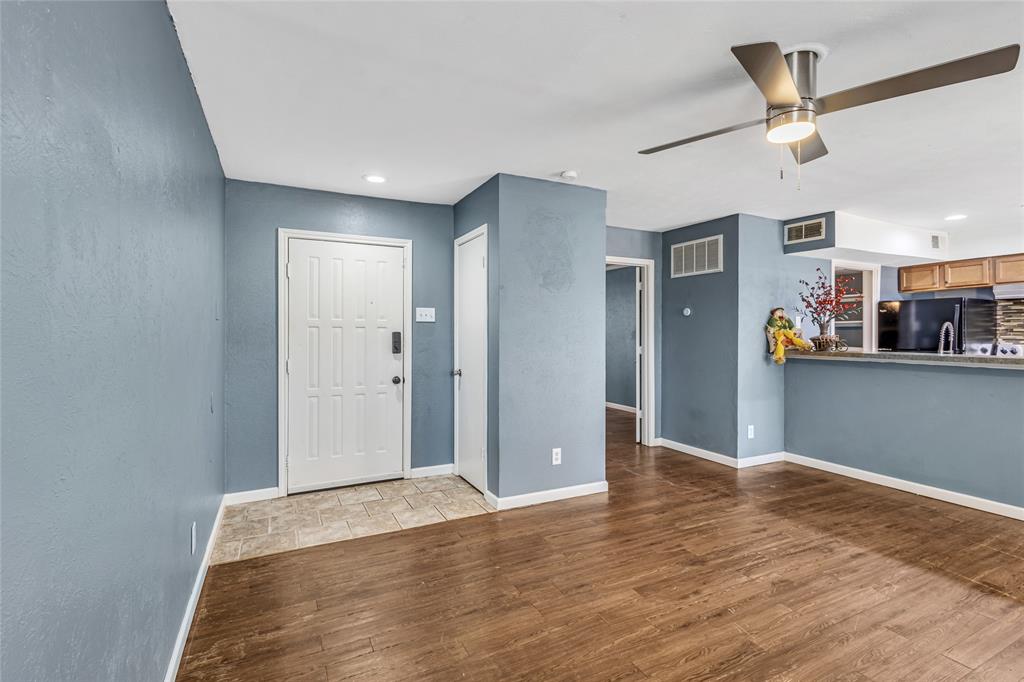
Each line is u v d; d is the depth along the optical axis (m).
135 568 1.31
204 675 1.82
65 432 0.91
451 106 2.43
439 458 4.32
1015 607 2.27
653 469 4.57
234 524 3.21
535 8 1.68
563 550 2.85
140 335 1.35
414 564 2.68
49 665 0.84
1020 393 3.36
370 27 1.79
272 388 3.70
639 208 4.39
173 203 1.76
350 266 3.97
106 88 1.10
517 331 3.50
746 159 3.12
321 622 2.15
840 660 1.91
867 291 5.89
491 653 1.95
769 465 4.73
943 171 3.31
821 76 2.12
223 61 2.01
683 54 1.97
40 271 0.82
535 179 3.54
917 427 3.91
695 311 5.07
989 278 5.87
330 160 3.17
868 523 3.27
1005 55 1.50
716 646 1.99
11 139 0.73
